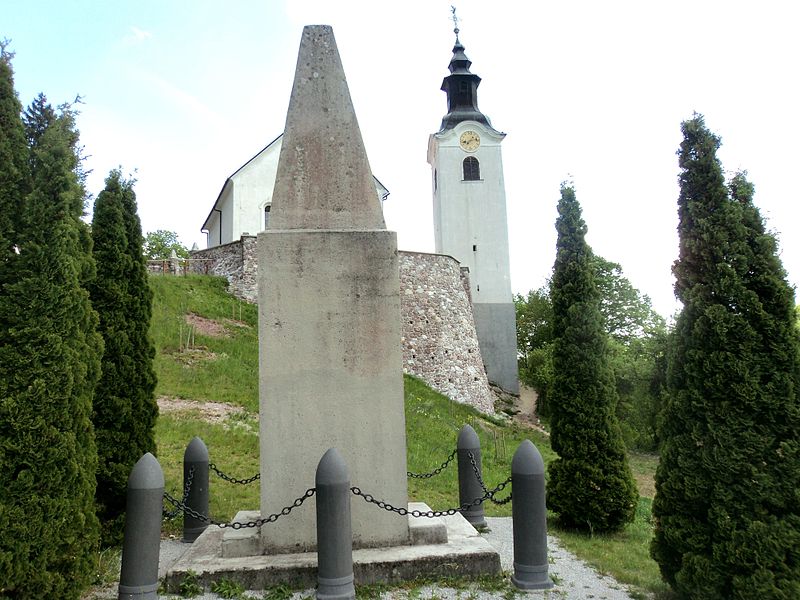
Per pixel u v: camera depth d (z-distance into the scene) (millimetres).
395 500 5715
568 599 4984
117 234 7754
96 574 5594
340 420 5691
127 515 4676
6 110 4688
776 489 4375
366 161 6203
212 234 34812
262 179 28156
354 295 5844
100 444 7039
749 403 4512
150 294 8039
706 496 4648
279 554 5516
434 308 25000
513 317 31703
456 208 32594
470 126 33250
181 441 11266
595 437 8430
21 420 4340
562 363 8891
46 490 4430
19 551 4219
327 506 4723
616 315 36906
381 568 5246
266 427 5633
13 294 4504
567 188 9594
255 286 22734
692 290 4953
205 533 6398
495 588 5152
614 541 7785
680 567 4852
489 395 26906
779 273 4742
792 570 4219
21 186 4746
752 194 4992
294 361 5711
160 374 15289
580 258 9281
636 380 25594
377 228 6070
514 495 5328
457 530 6230
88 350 5156
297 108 6238
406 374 23359
